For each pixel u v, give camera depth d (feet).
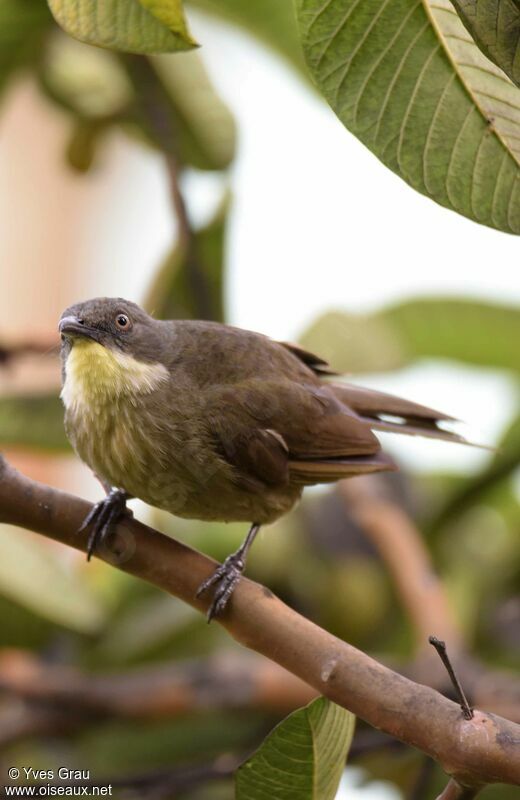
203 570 14.76
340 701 14.62
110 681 15.31
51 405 15.26
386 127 14.61
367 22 14.58
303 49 14.60
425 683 15.26
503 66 14.52
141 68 15.53
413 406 15.39
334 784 14.64
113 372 15.14
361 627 15.48
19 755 15.40
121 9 14.57
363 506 15.48
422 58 14.60
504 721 14.57
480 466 15.60
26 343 15.33
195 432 15.16
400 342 15.65
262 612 14.69
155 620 15.43
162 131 15.53
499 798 15.28
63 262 16.39
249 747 15.40
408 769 15.34
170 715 15.30
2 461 14.76
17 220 16.34
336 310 15.52
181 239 15.48
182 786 15.08
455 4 14.52
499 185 14.61
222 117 15.57
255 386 15.21
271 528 15.48
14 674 15.30
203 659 15.43
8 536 15.38
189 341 15.24
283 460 15.20
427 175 14.61
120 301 15.20
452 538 15.60
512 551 15.56
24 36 15.55
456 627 15.39
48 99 15.64
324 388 15.33
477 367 15.69
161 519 15.55
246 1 15.34
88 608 15.39
